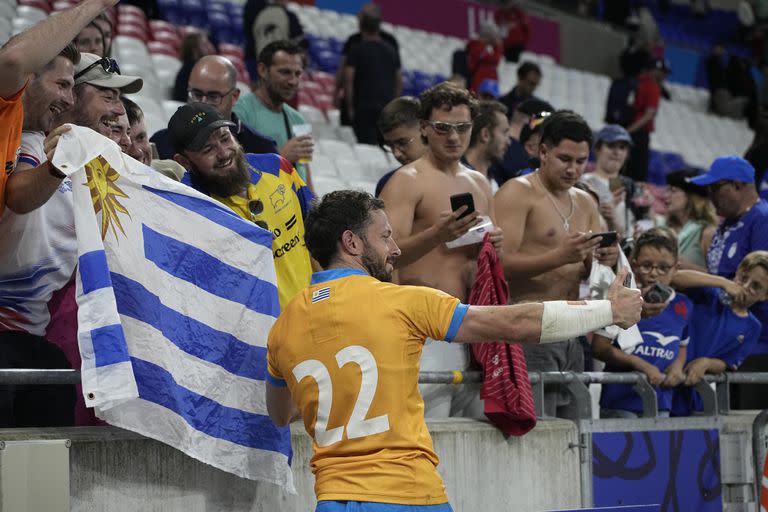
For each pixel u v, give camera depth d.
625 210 7.87
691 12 26.12
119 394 3.44
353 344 3.44
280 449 4.07
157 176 3.81
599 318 3.47
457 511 4.71
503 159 7.66
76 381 3.68
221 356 3.95
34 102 3.79
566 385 5.35
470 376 4.94
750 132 22.41
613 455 5.34
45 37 3.46
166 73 12.15
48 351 3.88
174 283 3.85
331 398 3.44
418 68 18.22
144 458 3.81
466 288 5.21
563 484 5.16
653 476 5.52
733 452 5.93
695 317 6.20
